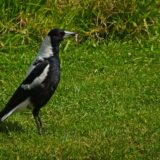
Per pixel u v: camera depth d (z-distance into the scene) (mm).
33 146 10711
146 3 16453
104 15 16172
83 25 16109
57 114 12227
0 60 14844
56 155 10336
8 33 15633
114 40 16094
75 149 10500
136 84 13750
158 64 15055
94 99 12883
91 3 16219
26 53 15305
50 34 11172
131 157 10328
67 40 15711
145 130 11336
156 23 16422
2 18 15828
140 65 15000
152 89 13453
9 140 11008
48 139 10984
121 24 16156
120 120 11883
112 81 13898
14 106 10852
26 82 10891
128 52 15523
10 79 14055
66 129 11492
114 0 16234
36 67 10953
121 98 12953
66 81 13945
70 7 16250
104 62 15023
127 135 11156
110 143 10773
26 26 15820
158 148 10578
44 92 10953
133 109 12438
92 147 10594
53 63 11062
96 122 11766
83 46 15727
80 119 11938
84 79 14133
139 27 16203
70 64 14914
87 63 14961
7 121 11820
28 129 11516
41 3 16188
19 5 16016
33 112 11133
